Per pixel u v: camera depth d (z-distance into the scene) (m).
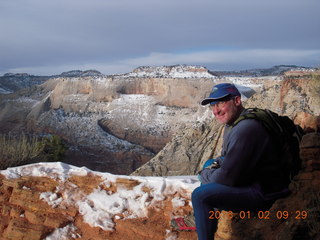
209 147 22.53
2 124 137.75
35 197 4.80
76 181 5.09
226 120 3.44
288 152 3.20
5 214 4.74
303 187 3.50
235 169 3.10
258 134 3.08
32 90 160.25
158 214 4.57
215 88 3.44
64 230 4.37
